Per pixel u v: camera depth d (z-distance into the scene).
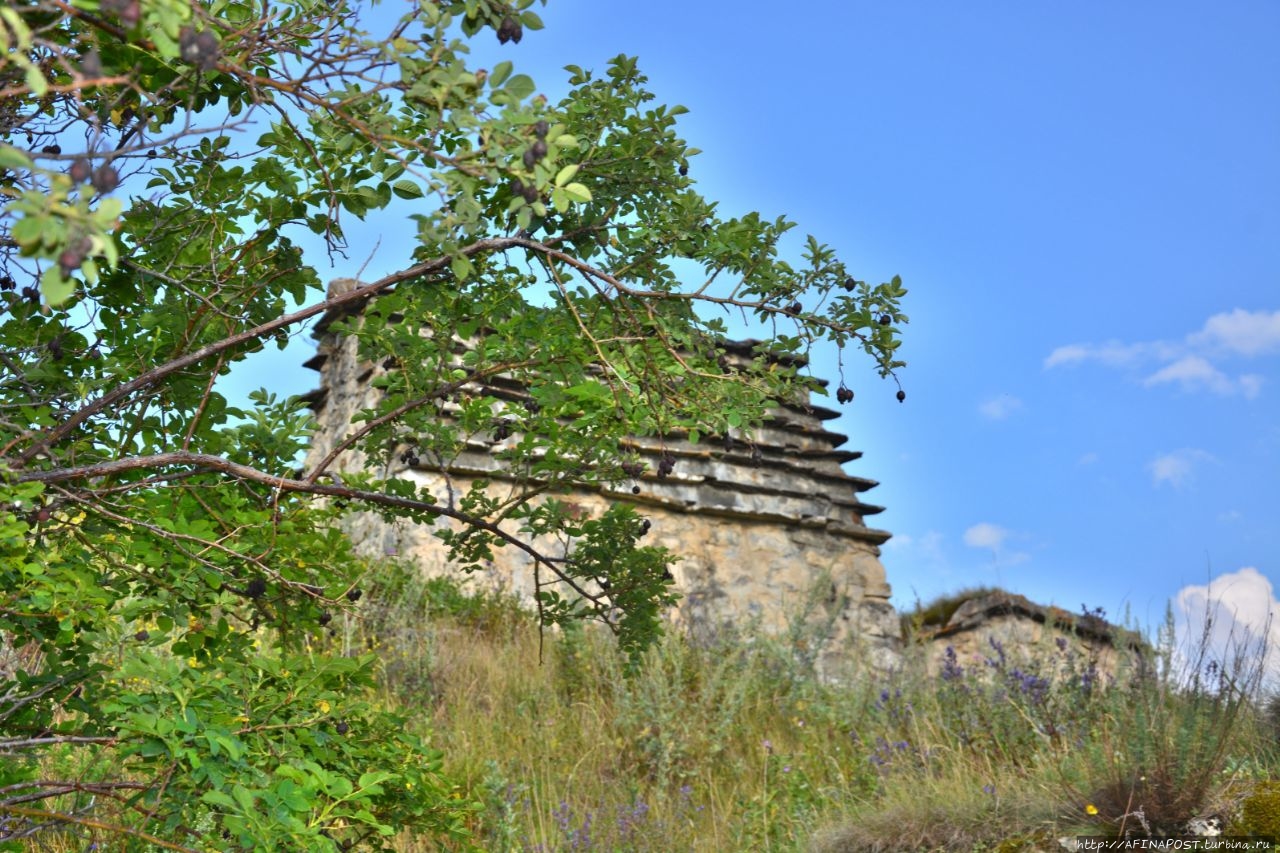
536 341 3.38
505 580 9.59
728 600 10.52
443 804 3.48
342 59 2.28
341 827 2.85
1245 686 4.96
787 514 11.09
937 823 5.23
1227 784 4.73
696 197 3.16
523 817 5.89
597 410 3.64
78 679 3.04
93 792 2.62
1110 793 4.77
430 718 6.79
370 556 8.40
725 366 3.51
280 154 3.14
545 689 7.82
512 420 3.80
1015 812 5.13
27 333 3.08
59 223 1.47
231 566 3.34
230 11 2.67
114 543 2.99
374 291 3.04
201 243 3.20
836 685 8.99
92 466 2.80
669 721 7.09
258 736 2.80
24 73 2.31
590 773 6.66
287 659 3.12
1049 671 7.61
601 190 3.15
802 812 6.11
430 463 3.77
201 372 3.29
